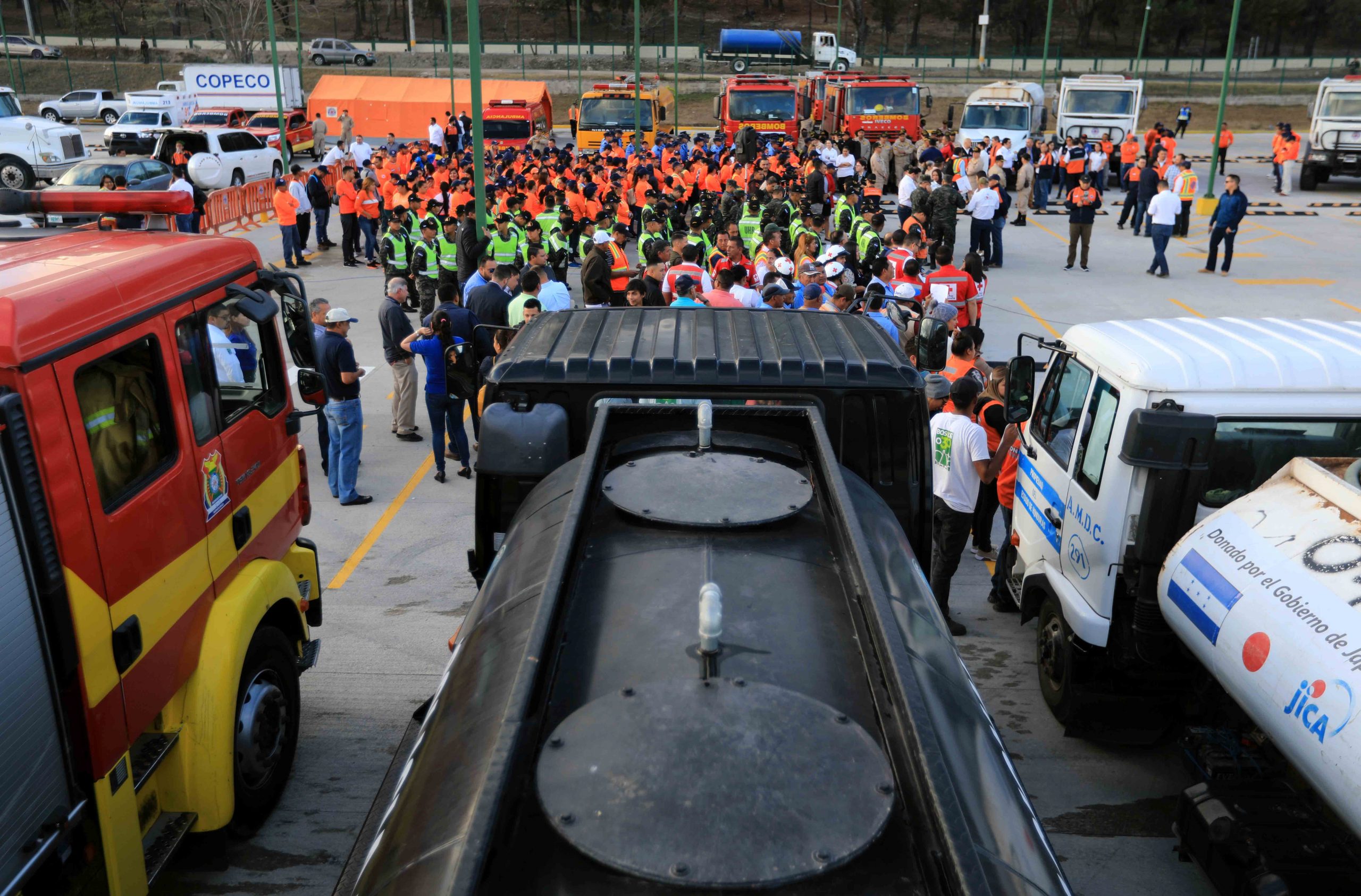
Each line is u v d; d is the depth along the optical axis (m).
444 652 6.63
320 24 79.75
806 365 4.21
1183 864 4.75
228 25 62.47
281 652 5.06
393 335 10.32
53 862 3.40
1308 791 4.17
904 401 4.22
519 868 2.04
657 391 4.18
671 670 2.55
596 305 12.18
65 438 3.35
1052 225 25.33
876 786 2.12
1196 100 60.62
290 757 5.19
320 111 40.53
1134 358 4.90
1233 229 18.84
